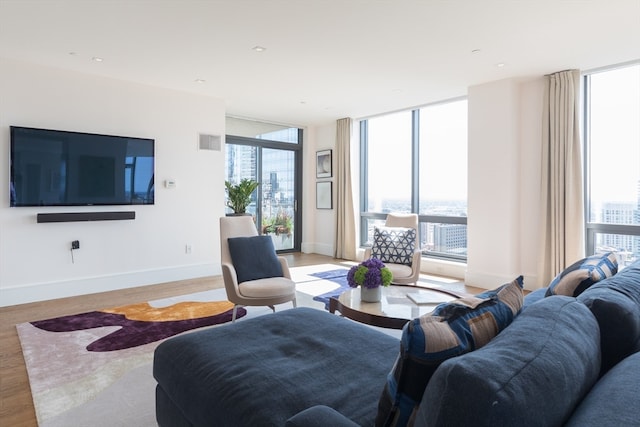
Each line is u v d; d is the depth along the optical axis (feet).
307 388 4.48
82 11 9.57
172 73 14.35
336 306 9.38
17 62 13.01
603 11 9.61
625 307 4.07
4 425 6.27
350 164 22.13
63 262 14.07
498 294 4.15
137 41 11.43
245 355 5.32
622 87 13.58
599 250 14.08
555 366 2.70
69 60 13.01
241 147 22.21
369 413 4.07
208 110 17.58
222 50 12.10
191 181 17.19
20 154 13.00
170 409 5.43
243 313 12.15
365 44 11.65
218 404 4.40
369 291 9.14
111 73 14.38
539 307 3.83
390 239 13.98
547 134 14.40
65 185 13.89
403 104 18.94
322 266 20.17
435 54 12.44
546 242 14.48
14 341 9.77
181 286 15.76
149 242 16.10
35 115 13.37
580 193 13.70
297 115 21.48
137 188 15.57
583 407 2.66
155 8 9.44
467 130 16.67
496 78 14.89
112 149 14.88
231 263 11.31
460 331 3.43
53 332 10.38
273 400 4.22
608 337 4.01
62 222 13.98
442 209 18.97
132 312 12.19
